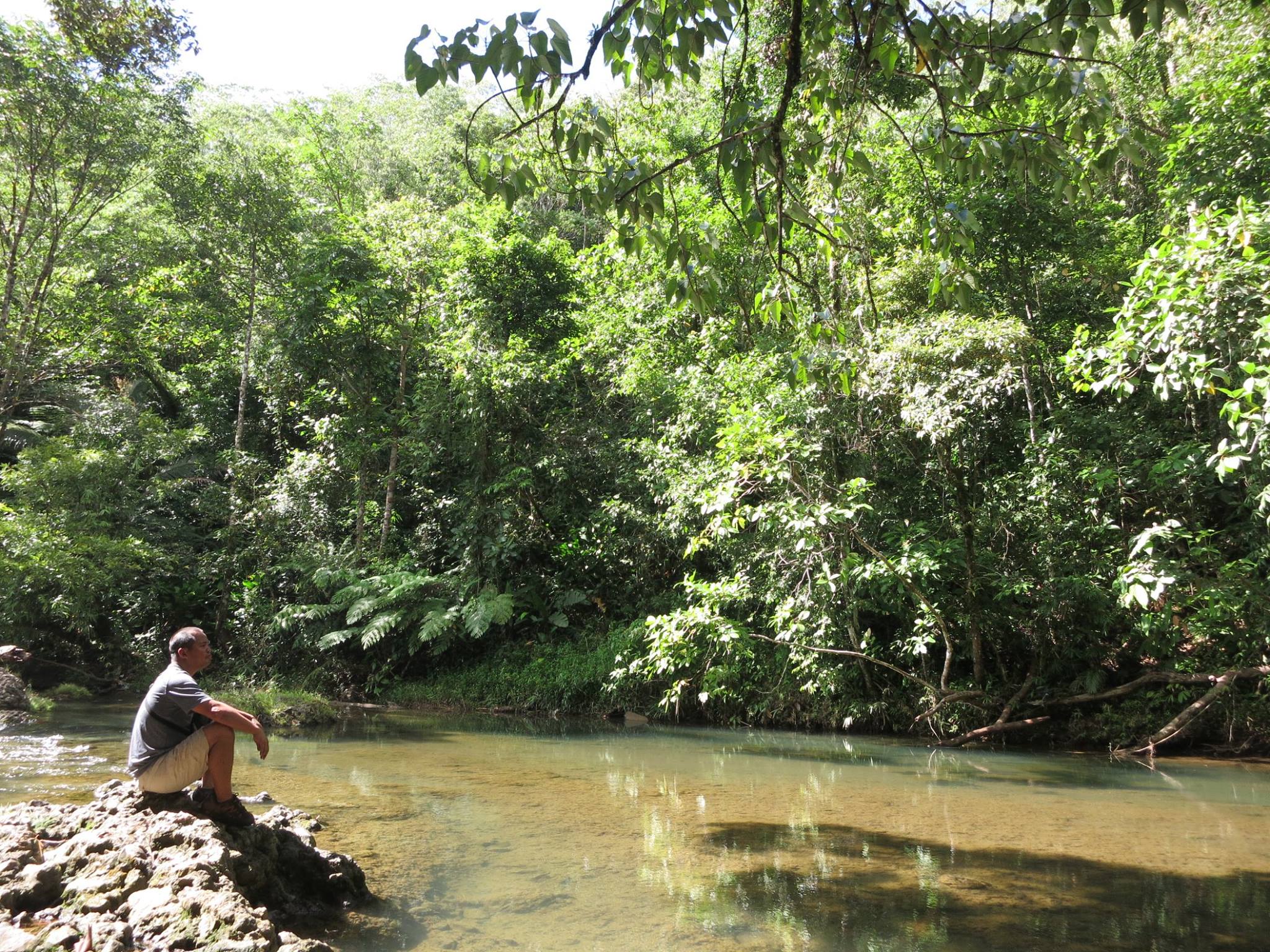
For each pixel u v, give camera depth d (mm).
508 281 16719
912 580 9570
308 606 14703
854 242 8883
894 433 9578
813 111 3902
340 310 15883
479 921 3643
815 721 10734
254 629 14938
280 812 5059
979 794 6633
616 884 4180
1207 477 8977
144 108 16422
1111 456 9781
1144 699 9258
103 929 2807
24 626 14398
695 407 12312
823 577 9391
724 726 11211
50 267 16094
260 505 15562
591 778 7270
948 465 9305
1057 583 9062
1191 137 9734
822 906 3857
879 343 8766
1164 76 11664
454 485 16250
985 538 10000
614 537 14391
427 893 4027
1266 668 8250
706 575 13391
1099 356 7090
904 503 10453
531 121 3166
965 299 3736
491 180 3240
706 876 4324
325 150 22562
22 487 14914
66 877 3312
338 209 20203
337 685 14469
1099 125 3225
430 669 14781
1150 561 7566
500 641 14719
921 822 5633
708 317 12859
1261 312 6090
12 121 15031
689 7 3102
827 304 8625
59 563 13398
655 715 11859
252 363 18391
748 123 3322
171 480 17078
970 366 8609
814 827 5465
